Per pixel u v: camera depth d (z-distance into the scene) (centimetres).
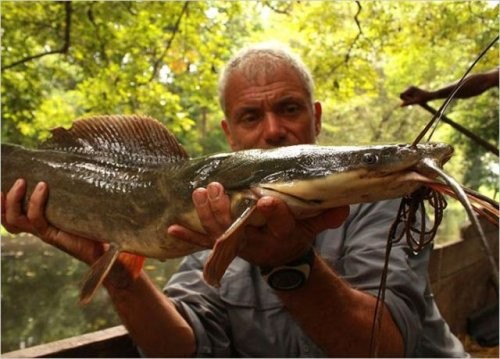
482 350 167
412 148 50
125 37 277
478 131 344
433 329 79
